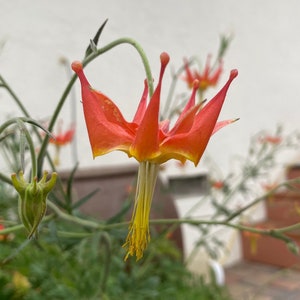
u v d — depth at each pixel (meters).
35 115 0.40
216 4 0.59
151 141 0.12
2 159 0.36
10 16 0.39
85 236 0.19
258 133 0.60
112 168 0.42
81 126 0.44
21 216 0.13
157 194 0.41
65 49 0.43
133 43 0.13
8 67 0.39
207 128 0.11
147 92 0.13
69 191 0.18
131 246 0.13
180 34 0.53
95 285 0.26
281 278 0.51
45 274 0.25
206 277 0.43
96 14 0.45
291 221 0.58
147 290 0.26
